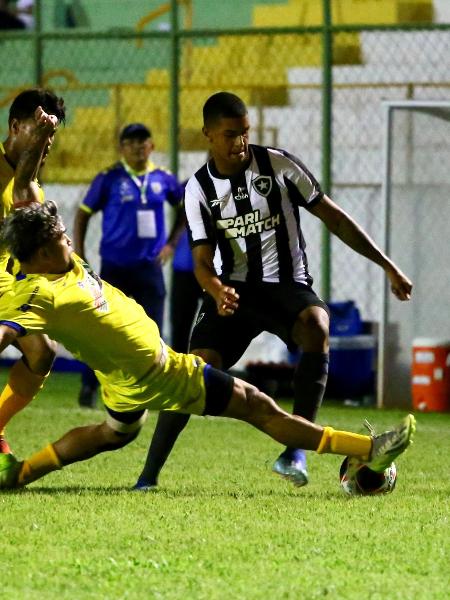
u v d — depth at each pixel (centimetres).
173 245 2556
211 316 1502
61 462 1401
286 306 1484
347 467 1416
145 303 2541
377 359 2730
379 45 3388
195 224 1490
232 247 1500
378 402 2673
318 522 1227
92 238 3272
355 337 2773
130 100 3475
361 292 2995
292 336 1494
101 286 1280
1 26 3906
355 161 3150
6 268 1384
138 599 923
